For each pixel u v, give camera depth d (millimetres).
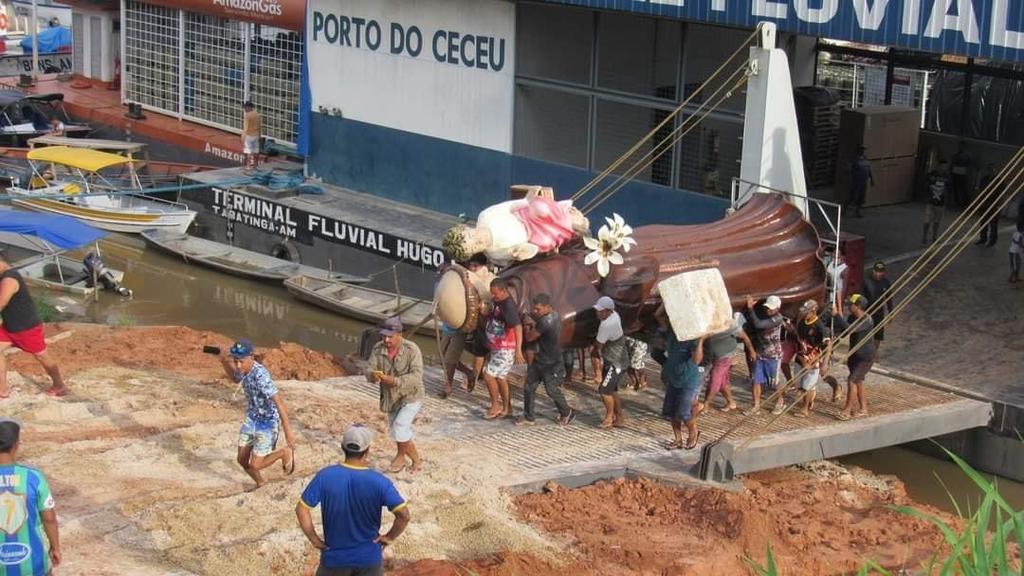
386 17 32188
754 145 22828
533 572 12609
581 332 17938
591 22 28562
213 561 12266
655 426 17938
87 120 42250
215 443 15680
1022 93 29312
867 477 18641
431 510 13766
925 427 18875
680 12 24281
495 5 29453
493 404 17797
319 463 15141
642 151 27984
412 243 29578
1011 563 13227
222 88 38750
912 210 29875
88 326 23016
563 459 16266
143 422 16547
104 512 13297
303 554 12492
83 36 46000
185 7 38469
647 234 19812
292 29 34906
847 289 22672
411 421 14641
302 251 32406
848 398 18656
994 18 19922
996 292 24859
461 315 17672
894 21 21141
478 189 30906
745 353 20172
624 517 14766
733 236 20156
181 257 32625
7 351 19391
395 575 12148
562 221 18328
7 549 9625
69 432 16031
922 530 15844
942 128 31234
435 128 31625
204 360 20578
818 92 29922
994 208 28078
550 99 29438
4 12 58562
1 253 31203
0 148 38906
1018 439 19547
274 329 28562
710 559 13477
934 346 22266
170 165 37844
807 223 20891
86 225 29359
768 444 16984
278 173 35656
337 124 34156
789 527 15219
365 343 21203
